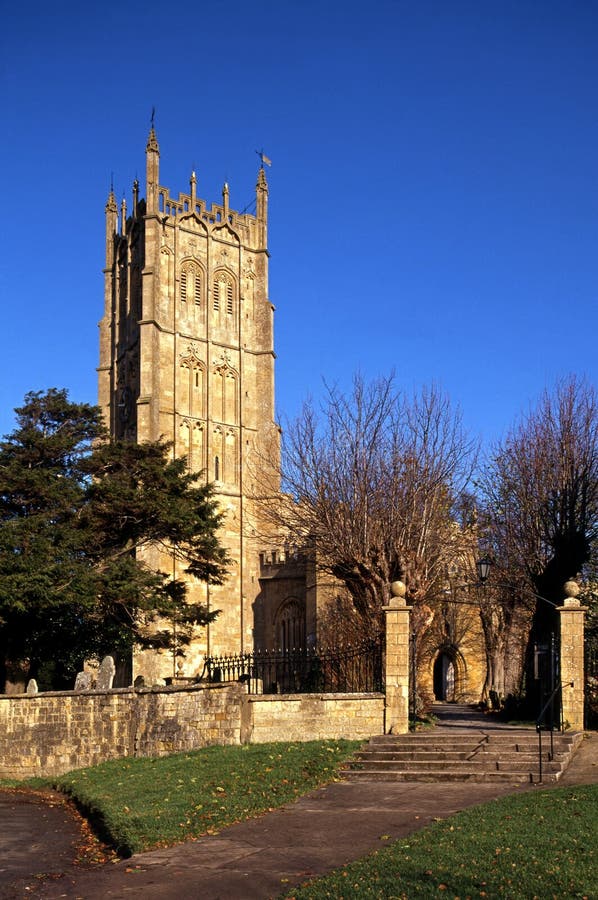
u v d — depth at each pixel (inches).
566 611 1115.9
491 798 829.2
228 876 639.1
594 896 526.9
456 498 1697.8
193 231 3651.6
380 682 1161.4
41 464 2020.2
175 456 3447.3
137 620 1945.1
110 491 1953.7
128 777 1053.2
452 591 2191.2
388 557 1471.5
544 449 1780.3
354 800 853.8
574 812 728.3
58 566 1716.3
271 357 3732.8
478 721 1374.3
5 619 1756.9
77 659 2146.9
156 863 683.4
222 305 3690.9
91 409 2161.7
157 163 3590.1
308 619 2711.6
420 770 953.5
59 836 853.8
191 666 3189.0
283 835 738.8
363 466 1537.9
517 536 1834.4
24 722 1342.3
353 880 585.0
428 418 1600.6
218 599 3326.8
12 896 639.1
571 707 1098.7
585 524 1641.2
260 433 3671.3
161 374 3486.7
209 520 2031.3
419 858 620.1
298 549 1704.0
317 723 1128.8
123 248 3794.3
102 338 3814.0
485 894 543.2
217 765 1006.4
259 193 3868.1
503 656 2143.2
